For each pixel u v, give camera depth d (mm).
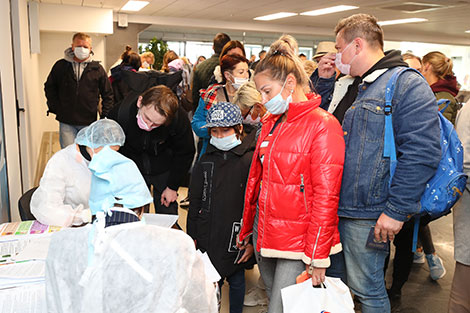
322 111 1732
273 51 1761
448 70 3184
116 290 1055
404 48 18094
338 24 1871
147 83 2438
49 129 9656
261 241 1798
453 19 10438
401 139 1643
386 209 1657
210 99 2758
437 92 3189
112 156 1203
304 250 1697
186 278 1076
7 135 2979
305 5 9117
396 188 1626
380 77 1715
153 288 1047
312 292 1628
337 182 1646
